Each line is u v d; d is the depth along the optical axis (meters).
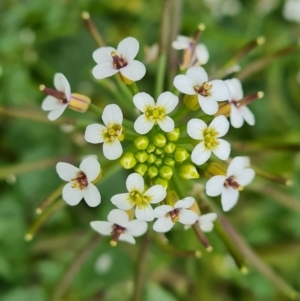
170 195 0.11
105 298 0.14
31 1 0.15
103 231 0.11
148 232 0.12
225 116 0.11
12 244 0.14
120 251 0.14
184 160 0.11
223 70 0.12
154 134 0.11
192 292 0.15
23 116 0.12
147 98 0.11
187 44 0.12
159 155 0.11
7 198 0.14
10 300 0.14
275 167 0.15
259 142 0.13
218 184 0.11
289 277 0.15
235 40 0.15
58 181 0.14
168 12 0.12
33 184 0.14
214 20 0.16
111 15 0.16
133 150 0.11
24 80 0.15
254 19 0.16
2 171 0.13
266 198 0.15
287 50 0.13
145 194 0.11
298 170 0.15
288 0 0.16
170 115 0.12
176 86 0.11
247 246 0.12
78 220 0.15
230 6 0.16
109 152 0.11
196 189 0.12
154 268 0.14
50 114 0.11
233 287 0.15
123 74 0.11
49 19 0.15
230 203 0.11
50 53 0.15
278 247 0.14
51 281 0.14
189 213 0.11
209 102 0.11
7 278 0.14
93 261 0.14
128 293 0.14
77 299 0.14
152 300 0.14
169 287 0.15
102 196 0.14
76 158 0.13
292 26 0.16
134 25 0.16
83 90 0.15
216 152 0.11
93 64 0.15
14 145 0.15
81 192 0.11
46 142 0.15
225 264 0.15
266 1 0.16
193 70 0.11
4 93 0.15
